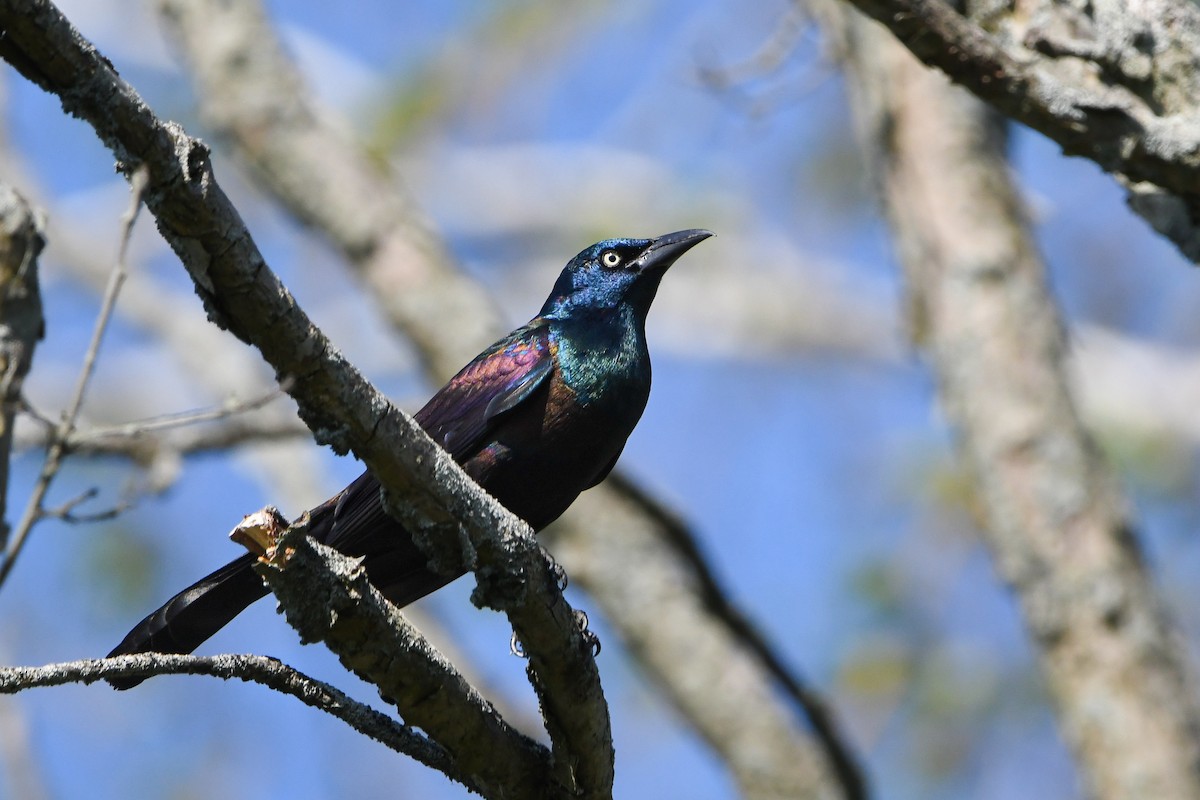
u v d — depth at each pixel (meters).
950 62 7.71
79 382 6.71
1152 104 7.97
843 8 13.22
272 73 15.98
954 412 12.55
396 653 6.47
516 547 6.50
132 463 12.33
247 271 5.54
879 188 13.41
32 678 5.67
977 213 12.75
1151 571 11.95
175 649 7.88
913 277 12.98
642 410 9.58
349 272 16.03
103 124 5.24
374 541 8.36
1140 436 18.25
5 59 5.19
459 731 6.86
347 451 6.14
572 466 9.30
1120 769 11.32
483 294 15.45
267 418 12.70
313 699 6.57
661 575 14.34
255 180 17.47
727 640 14.28
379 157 16.59
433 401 9.38
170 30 16.62
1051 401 12.21
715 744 14.03
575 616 7.25
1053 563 11.82
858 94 13.62
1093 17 8.09
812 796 13.79
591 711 6.96
